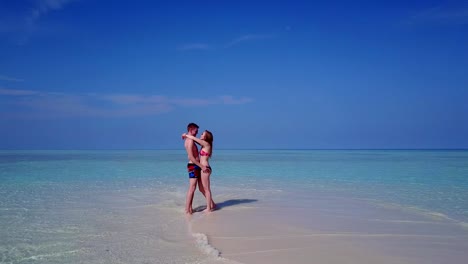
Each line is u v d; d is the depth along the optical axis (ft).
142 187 40.09
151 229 20.04
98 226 20.74
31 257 14.93
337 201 30.27
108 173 59.82
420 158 138.41
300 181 47.55
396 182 45.96
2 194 33.81
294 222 21.86
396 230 19.84
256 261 14.43
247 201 30.42
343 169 72.23
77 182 44.96
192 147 25.18
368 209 26.43
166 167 77.61
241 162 106.11
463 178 51.03
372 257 15.02
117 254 15.35
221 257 14.93
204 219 22.76
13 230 19.65
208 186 25.72
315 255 15.24
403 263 14.30
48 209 26.13
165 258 14.78
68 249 16.07
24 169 67.67
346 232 19.35
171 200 30.66
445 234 19.02
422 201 30.27
